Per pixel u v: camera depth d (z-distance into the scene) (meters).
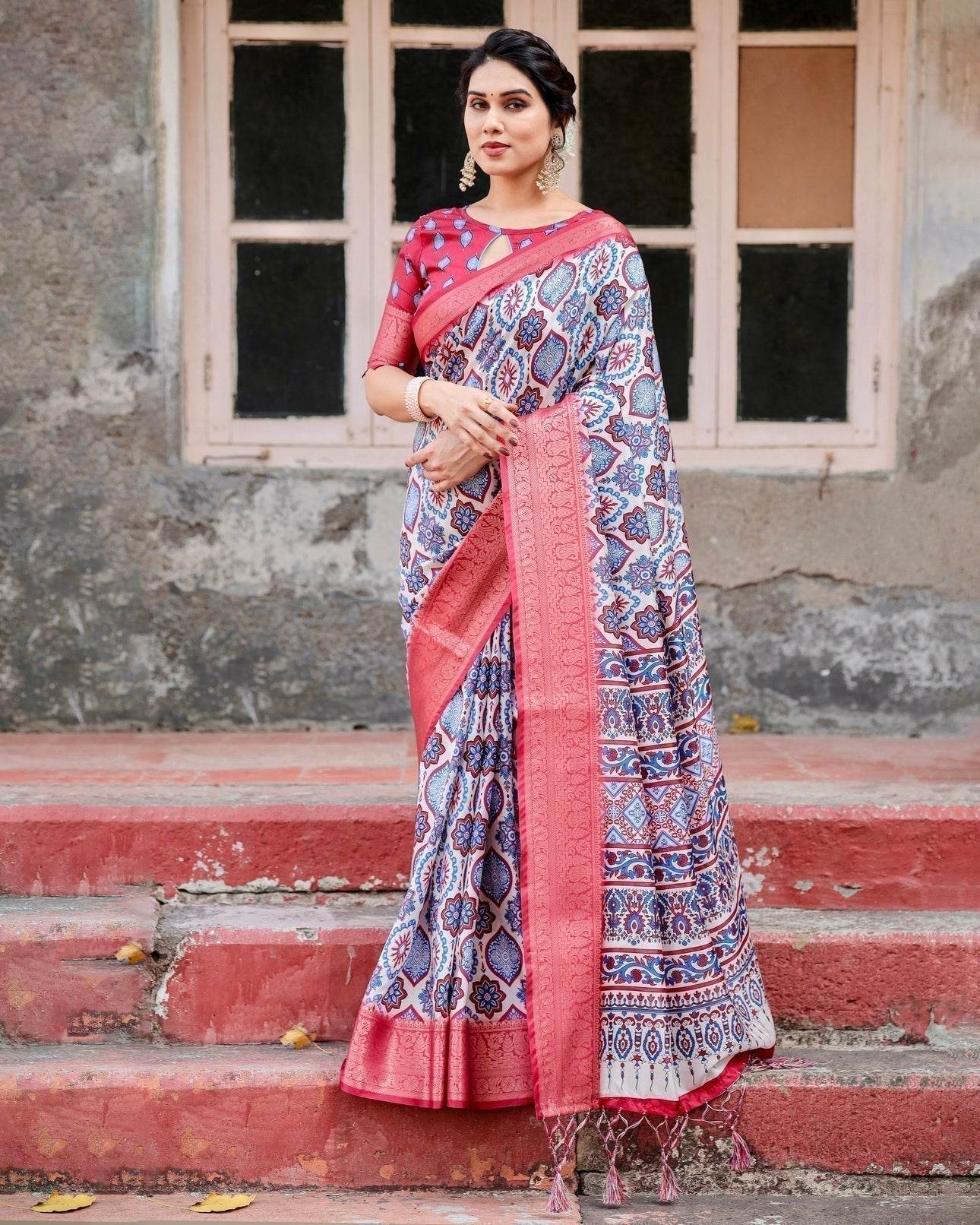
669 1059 2.67
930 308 4.39
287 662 4.43
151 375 4.36
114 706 4.41
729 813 3.15
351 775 3.65
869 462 4.50
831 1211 2.73
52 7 4.26
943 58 4.34
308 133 4.47
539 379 2.76
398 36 4.45
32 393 4.34
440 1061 2.69
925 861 3.23
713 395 4.52
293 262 4.49
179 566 4.40
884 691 4.47
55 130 4.29
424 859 2.76
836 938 3.02
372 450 4.49
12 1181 2.78
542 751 2.71
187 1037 2.98
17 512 4.36
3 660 4.39
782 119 4.48
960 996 3.02
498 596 2.79
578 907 2.70
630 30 4.46
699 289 4.51
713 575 4.45
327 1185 2.79
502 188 2.84
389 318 2.90
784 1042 3.02
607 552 2.75
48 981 2.97
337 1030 2.99
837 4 4.44
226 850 3.20
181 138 4.34
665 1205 2.75
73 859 3.19
